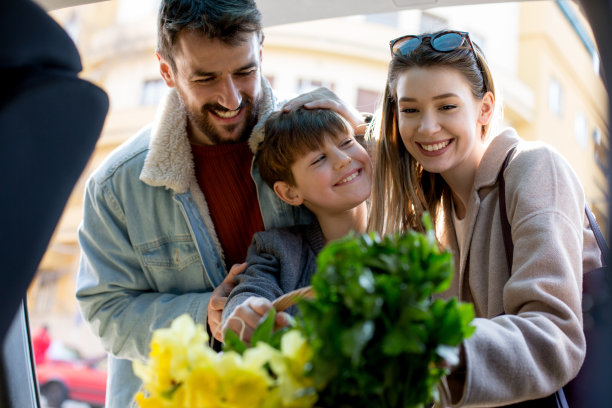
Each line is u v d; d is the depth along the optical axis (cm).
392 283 81
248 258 163
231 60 156
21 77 84
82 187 1247
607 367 101
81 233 182
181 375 83
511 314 121
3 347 136
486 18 1349
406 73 145
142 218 177
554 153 137
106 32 1149
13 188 86
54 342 1234
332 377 79
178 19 155
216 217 178
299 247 163
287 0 190
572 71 1392
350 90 1280
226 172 178
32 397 148
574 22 1367
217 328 146
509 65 1368
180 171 173
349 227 166
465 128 143
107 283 175
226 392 79
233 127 168
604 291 129
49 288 1268
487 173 144
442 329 83
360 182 159
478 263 139
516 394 104
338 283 80
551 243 120
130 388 176
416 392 83
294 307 154
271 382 81
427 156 146
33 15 83
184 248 175
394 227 159
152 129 180
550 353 107
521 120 1364
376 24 1290
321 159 159
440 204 162
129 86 1216
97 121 97
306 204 167
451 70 143
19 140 85
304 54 1273
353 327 77
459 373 104
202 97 161
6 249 89
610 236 96
